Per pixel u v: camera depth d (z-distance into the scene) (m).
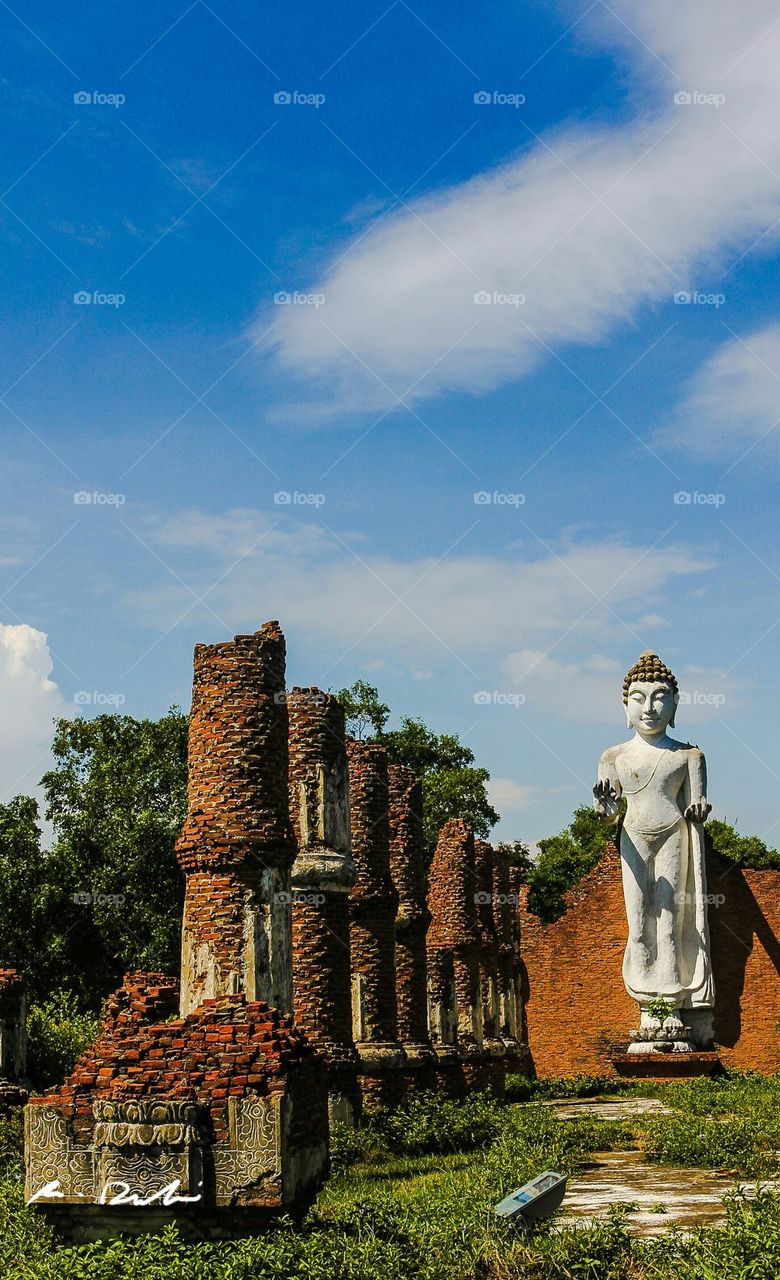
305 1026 26.84
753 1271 12.62
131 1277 13.42
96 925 52.41
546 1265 13.68
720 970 48.84
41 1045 36.59
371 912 32.00
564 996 50.66
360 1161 24.59
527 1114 30.34
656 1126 25.98
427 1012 38.19
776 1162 21.53
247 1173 15.48
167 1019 16.67
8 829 51.28
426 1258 13.87
